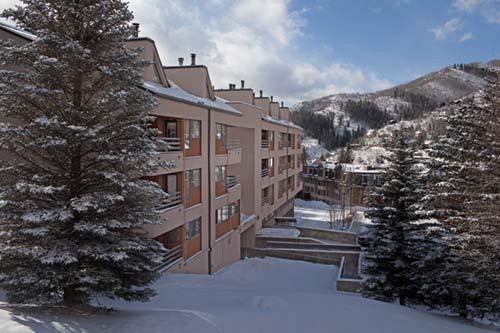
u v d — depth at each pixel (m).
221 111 20.66
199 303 11.74
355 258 25.89
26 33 11.05
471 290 14.27
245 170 29.67
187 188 17.31
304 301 12.57
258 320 9.29
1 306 8.10
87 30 8.27
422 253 16.69
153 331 7.43
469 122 17.55
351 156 86.69
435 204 17.19
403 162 17.97
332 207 50.06
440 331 10.84
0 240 7.62
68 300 8.52
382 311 12.27
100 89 8.48
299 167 49.94
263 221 34.75
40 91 7.38
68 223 8.03
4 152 10.38
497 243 13.57
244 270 21.88
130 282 8.72
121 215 8.50
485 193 15.25
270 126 34.75
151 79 15.95
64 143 7.45
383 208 17.77
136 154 8.09
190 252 17.73
